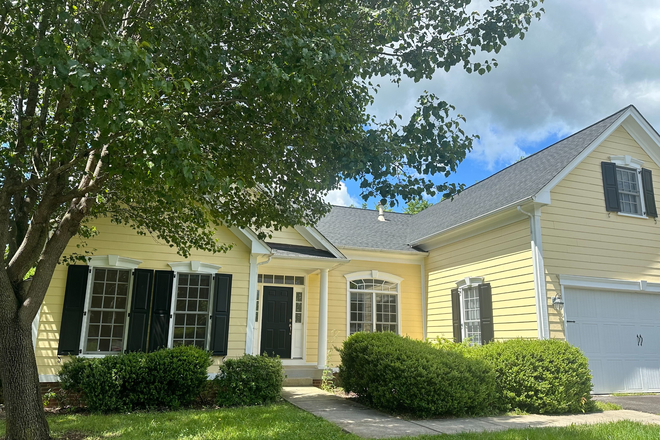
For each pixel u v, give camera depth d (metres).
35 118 6.32
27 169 6.83
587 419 8.69
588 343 11.50
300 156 7.16
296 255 12.80
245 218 8.98
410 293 16.34
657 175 13.53
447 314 14.93
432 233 15.46
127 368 9.31
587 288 11.77
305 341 14.25
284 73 5.27
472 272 13.77
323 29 5.95
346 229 17.52
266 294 14.20
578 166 12.38
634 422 7.97
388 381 9.18
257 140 6.80
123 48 4.14
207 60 5.67
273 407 9.60
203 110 7.07
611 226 12.37
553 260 11.44
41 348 10.16
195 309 11.45
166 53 5.75
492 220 12.95
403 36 7.43
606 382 11.46
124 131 5.45
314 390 12.34
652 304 12.60
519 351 9.91
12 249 7.49
